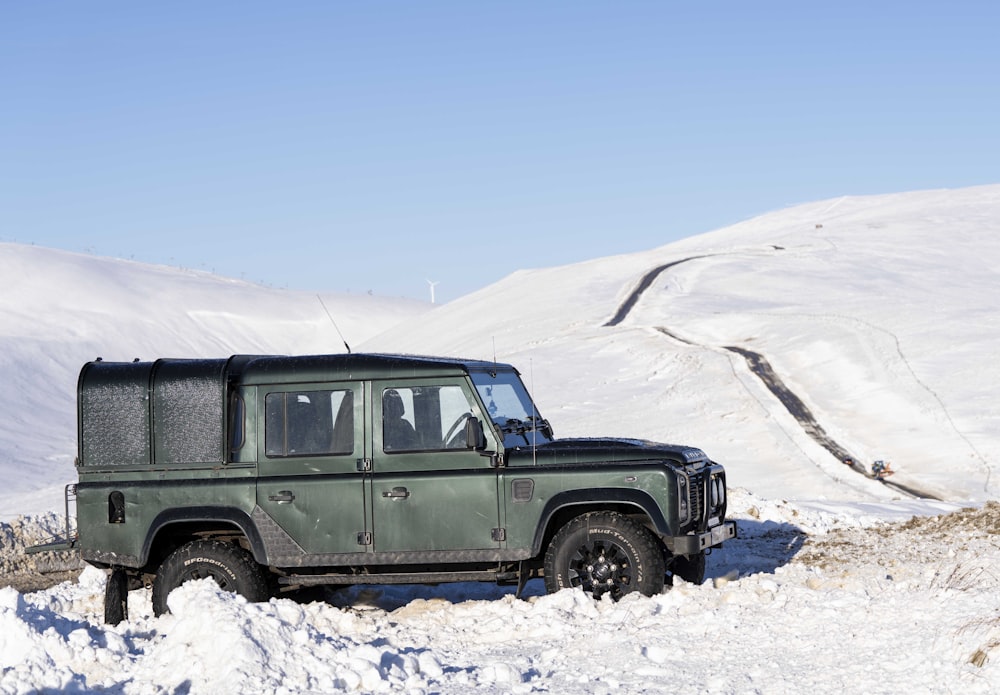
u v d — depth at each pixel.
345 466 9.80
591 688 6.83
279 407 9.95
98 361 10.31
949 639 7.11
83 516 9.99
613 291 125.69
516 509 9.56
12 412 123.50
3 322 182.25
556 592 9.33
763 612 8.76
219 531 10.24
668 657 7.54
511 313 128.75
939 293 103.75
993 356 69.56
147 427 10.02
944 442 53.03
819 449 53.62
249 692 6.86
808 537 15.30
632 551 9.37
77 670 7.44
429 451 9.73
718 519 10.51
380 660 7.37
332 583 9.82
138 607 10.95
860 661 7.13
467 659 7.84
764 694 6.59
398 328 162.25
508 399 10.41
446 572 9.83
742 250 148.88
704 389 70.19
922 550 12.70
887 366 70.25
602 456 9.63
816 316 90.25
